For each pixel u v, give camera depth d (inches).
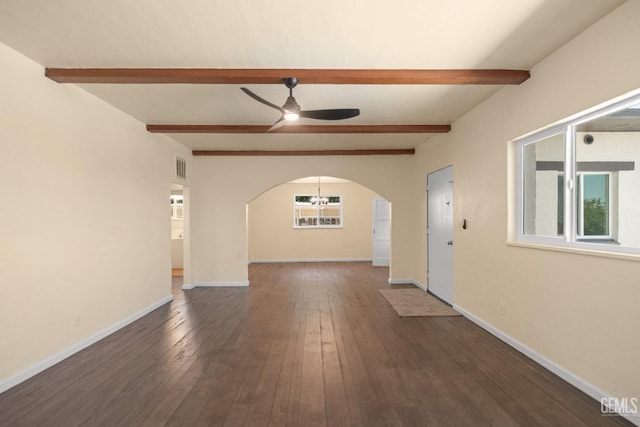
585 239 98.3
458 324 156.3
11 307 99.7
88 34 91.1
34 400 92.5
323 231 382.3
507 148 128.5
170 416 85.1
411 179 253.6
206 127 176.9
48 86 112.7
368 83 116.3
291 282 261.4
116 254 150.5
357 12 81.7
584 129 98.4
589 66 89.2
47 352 112.1
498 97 134.0
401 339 137.5
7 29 88.7
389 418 83.8
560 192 107.1
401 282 254.5
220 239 247.4
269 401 91.9
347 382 102.0
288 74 111.1
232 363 115.7
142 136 172.6
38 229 109.0
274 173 248.2
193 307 189.6
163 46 97.3
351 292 225.5
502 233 132.9
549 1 78.3
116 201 150.7
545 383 99.4
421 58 105.6
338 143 225.0
